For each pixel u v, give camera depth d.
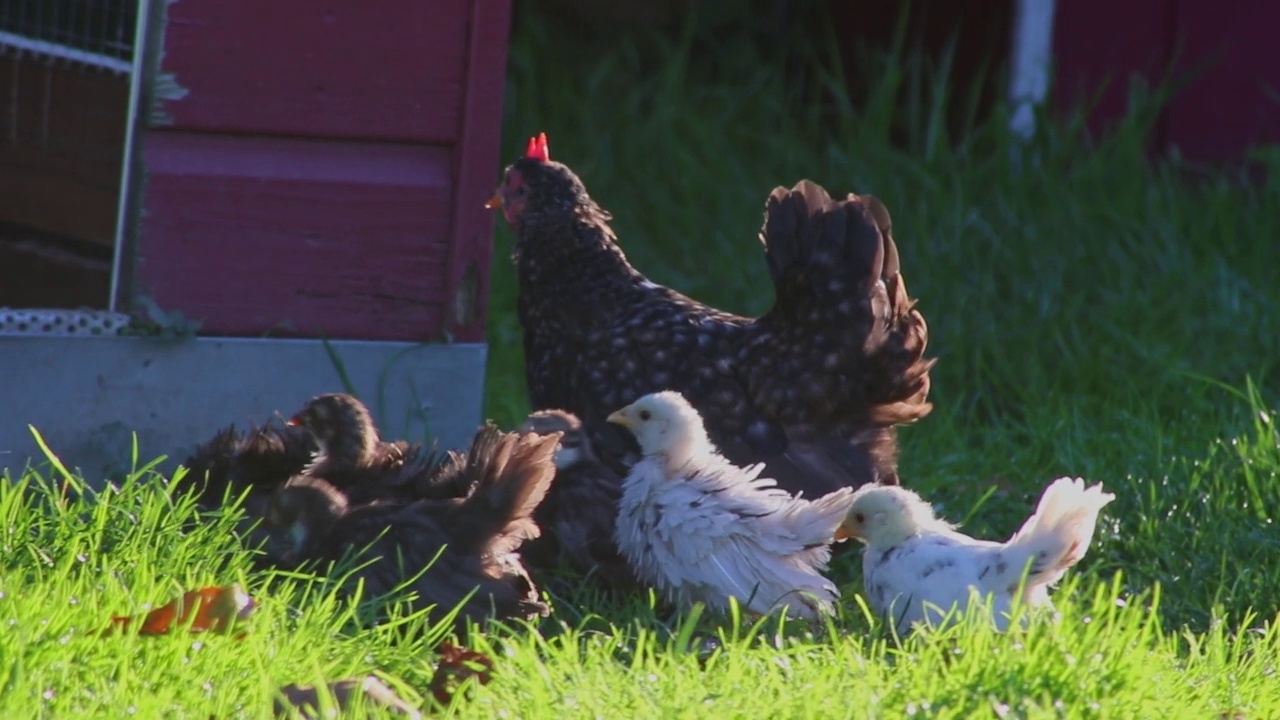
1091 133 20.50
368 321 11.09
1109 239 17.53
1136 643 7.80
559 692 6.92
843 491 9.25
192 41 10.44
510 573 8.88
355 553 8.80
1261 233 18.11
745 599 9.16
